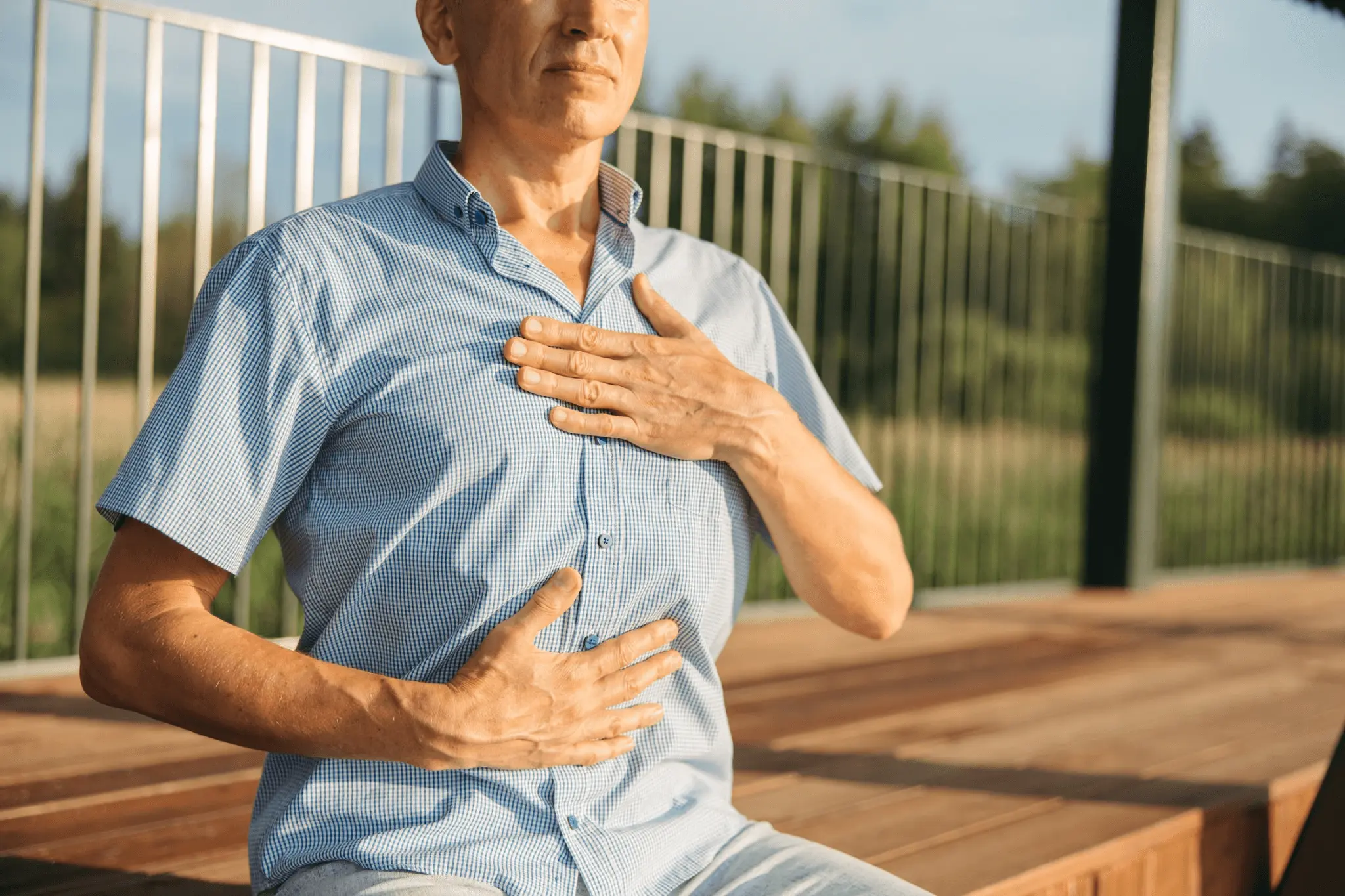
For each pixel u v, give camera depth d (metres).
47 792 1.83
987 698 2.72
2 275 7.99
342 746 0.98
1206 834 1.94
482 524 1.02
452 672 1.03
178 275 8.63
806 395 1.34
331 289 1.05
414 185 1.14
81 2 2.43
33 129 2.45
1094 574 4.71
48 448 4.82
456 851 1.00
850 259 7.94
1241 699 2.78
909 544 4.97
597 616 1.06
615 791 1.10
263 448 1.02
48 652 3.45
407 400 1.03
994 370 6.03
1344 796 1.81
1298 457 6.29
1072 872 1.69
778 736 2.35
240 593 2.73
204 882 1.51
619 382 1.09
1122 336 4.62
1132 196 4.57
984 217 5.13
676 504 1.12
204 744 2.11
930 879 1.59
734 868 1.13
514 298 1.08
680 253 1.28
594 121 1.12
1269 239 13.18
